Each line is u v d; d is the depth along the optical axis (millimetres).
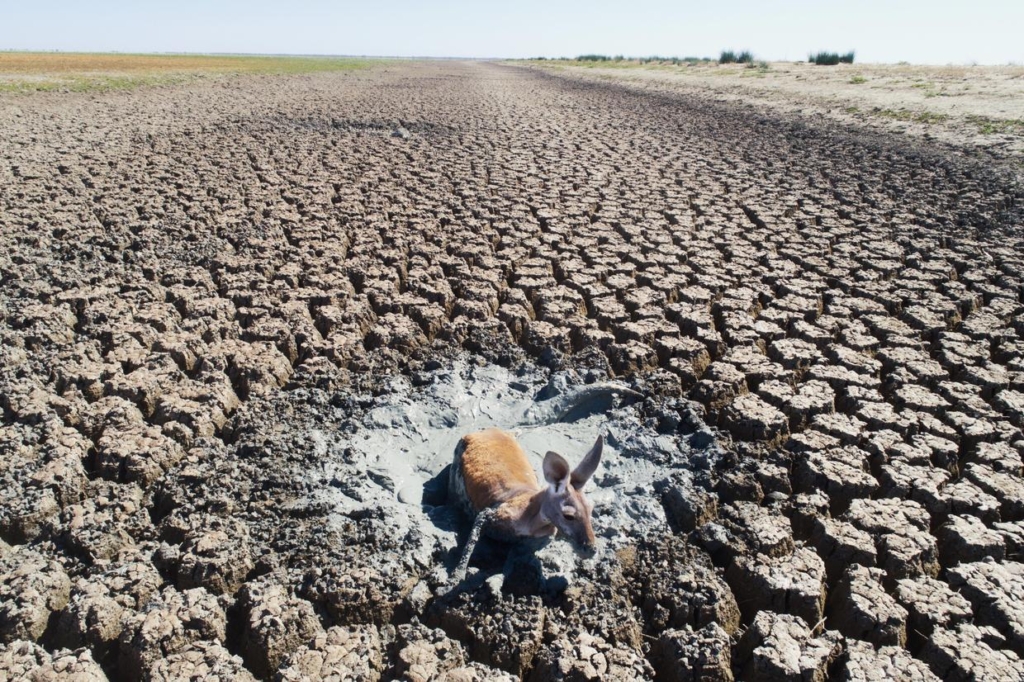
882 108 10367
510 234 4770
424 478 2352
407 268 4227
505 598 1843
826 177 6508
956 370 2988
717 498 2205
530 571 1918
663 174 6770
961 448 2510
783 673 1626
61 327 3186
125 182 5828
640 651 1762
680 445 2488
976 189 5832
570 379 2900
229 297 3633
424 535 2041
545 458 1888
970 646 1674
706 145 8469
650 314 3436
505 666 1715
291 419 2609
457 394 2764
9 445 2354
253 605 1771
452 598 1841
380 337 3191
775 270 4105
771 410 2604
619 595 1886
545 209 5406
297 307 3453
